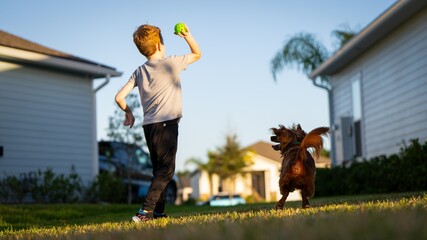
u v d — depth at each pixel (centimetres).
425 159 1203
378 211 352
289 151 572
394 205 438
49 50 1561
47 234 458
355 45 1552
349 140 1766
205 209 885
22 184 1419
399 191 1263
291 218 375
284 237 237
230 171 3819
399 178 1252
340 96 1877
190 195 4669
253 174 4044
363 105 1659
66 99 1591
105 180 1574
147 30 589
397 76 1415
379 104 1540
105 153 1780
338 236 227
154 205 568
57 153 1549
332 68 1841
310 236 233
